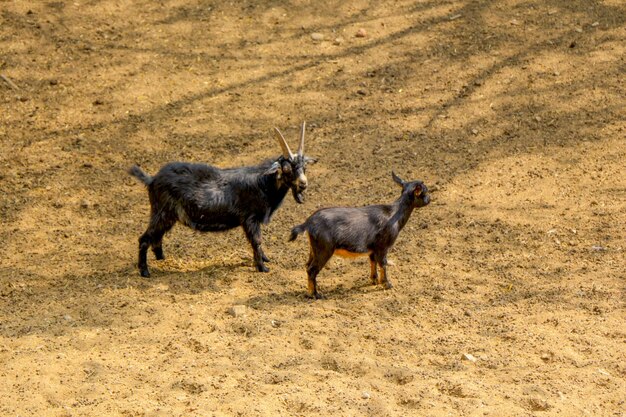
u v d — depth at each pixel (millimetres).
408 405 10078
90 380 10664
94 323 12172
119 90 19859
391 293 13000
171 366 10977
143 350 11438
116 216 15992
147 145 18172
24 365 10977
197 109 19312
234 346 11445
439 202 16047
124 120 18938
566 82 19641
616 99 18953
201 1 23219
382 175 17062
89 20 22234
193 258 14578
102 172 17375
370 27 22094
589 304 12438
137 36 21766
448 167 17219
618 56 20359
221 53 21188
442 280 13359
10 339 11734
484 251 14289
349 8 22906
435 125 18625
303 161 13664
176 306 12656
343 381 10562
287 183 13648
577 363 10914
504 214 15508
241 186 13664
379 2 23172
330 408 9922
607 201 15727
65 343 11617
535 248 14312
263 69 20688
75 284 13492
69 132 18547
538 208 15656
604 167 16859
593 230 14781
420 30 21891
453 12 22578
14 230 15430
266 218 13875
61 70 20453
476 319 12133
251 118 19047
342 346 11422
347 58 20984
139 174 13828
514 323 11961
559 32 21438
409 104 19359
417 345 11422
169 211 13648
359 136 18391
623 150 17328
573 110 18734
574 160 17156
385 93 19766
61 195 16609
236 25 22250
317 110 19281
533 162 17172
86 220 15852
